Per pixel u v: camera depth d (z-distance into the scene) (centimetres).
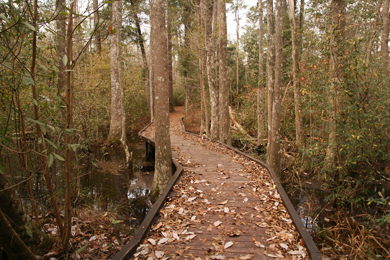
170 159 596
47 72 337
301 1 857
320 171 682
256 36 2109
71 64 227
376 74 513
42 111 299
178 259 264
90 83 1015
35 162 373
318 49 645
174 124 1675
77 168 509
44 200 440
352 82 534
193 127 1780
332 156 619
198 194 453
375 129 558
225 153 816
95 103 1024
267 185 495
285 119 1076
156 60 559
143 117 1883
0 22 218
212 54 1011
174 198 430
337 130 568
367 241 398
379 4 756
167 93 581
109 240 375
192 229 329
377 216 500
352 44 534
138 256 266
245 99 1594
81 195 528
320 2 658
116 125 1280
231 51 2333
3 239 216
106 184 714
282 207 390
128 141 1430
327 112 628
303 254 264
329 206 568
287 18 1529
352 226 465
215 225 336
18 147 295
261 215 367
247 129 1392
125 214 519
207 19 1009
